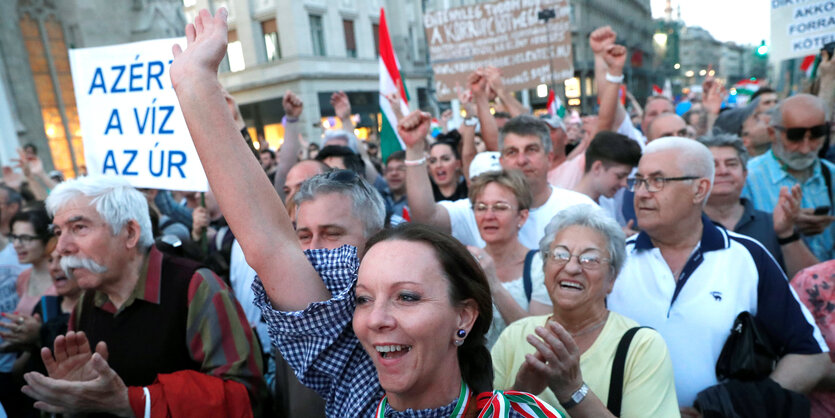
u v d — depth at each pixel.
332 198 1.62
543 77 5.54
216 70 1.11
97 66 2.71
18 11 12.65
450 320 0.95
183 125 2.50
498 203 2.26
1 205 3.65
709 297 1.81
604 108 3.70
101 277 1.75
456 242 0.99
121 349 1.78
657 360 1.50
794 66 7.50
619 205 3.48
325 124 16.50
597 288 1.61
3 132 8.08
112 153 2.71
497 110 5.58
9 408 2.64
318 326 1.04
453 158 4.56
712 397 1.64
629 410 1.47
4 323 2.24
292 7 19.27
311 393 1.56
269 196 1.09
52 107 13.55
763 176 3.11
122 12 14.66
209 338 1.75
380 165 7.78
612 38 3.68
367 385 1.08
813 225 2.38
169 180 2.54
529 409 0.94
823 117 2.84
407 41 24.39
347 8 21.67
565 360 1.27
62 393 1.49
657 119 3.99
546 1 5.41
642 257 1.98
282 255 1.06
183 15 16.39
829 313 1.88
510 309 2.00
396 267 0.93
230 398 1.67
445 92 5.82
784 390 1.63
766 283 1.81
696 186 1.82
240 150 1.08
